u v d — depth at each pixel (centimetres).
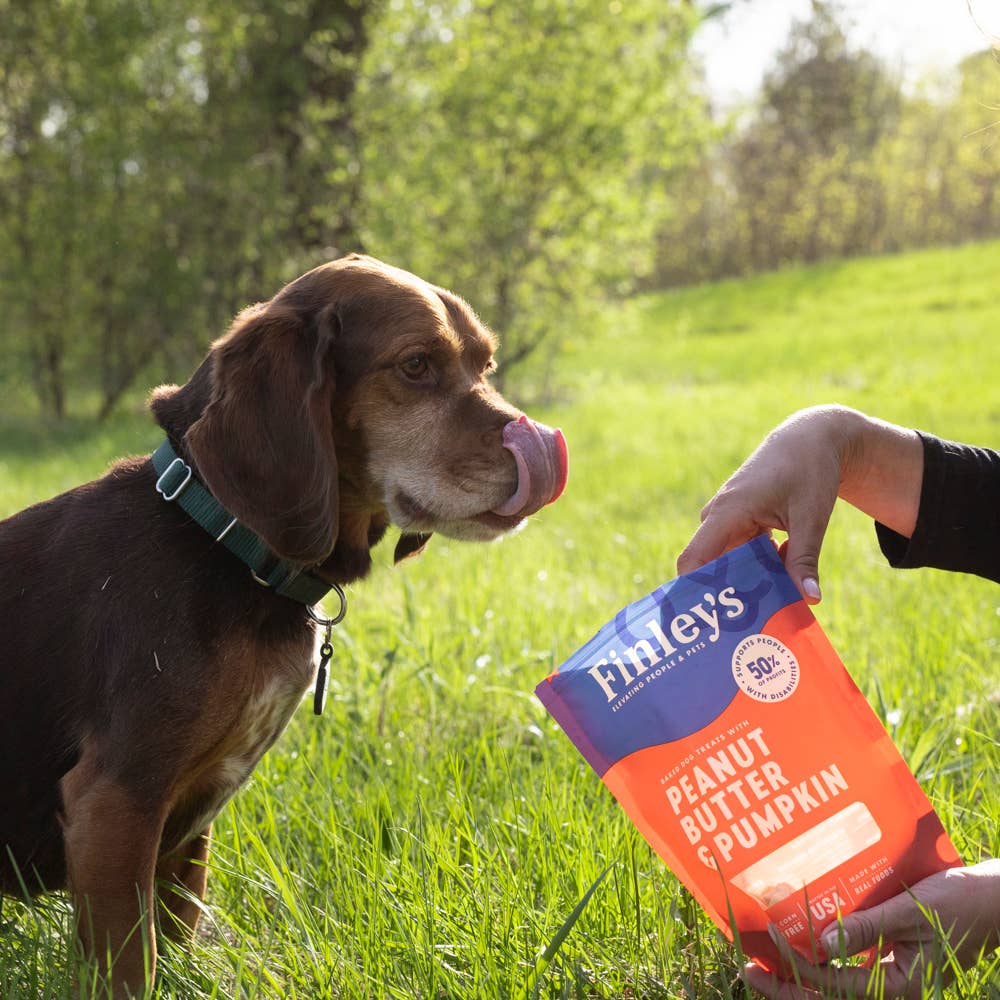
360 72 1680
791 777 197
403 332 252
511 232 1662
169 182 1688
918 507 235
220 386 235
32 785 236
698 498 887
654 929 237
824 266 4194
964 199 4738
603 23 1666
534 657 398
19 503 843
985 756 308
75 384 1884
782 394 1659
